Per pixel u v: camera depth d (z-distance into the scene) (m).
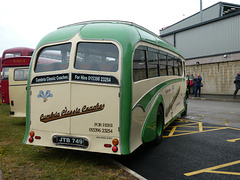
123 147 3.84
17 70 7.81
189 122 9.03
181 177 3.89
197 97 18.39
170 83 7.06
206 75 21.16
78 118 4.04
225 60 19.48
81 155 4.82
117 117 3.87
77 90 4.04
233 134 6.99
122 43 3.97
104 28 4.21
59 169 4.03
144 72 4.73
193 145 5.85
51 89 4.25
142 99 4.50
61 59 4.25
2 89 11.41
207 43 21.62
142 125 4.54
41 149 5.21
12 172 3.89
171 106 7.28
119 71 3.89
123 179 3.63
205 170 4.20
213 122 8.94
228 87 19.23
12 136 6.38
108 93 3.90
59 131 4.19
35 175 3.77
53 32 4.64
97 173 3.87
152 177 3.89
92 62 4.04
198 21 27.44
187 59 23.17
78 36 4.18
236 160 4.73
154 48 5.51
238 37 19.02
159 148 5.60
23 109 7.74
